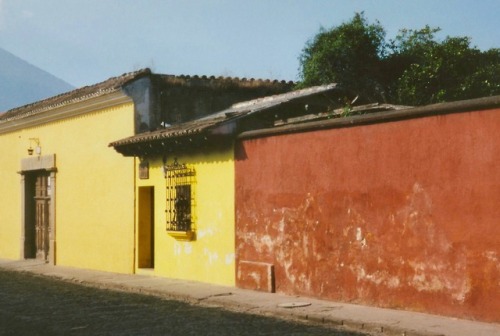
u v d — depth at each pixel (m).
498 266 9.12
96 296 13.54
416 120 10.35
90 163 19.42
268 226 13.15
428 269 10.09
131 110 17.58
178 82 18.03
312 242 12.15
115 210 18.25
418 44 24.91
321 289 11.93
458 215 9.69
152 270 16.88
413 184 10.36
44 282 16.64
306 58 24.89
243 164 13.83
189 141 14.58
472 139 9.52
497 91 22.48
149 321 10.30
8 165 24.69
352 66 24.36
